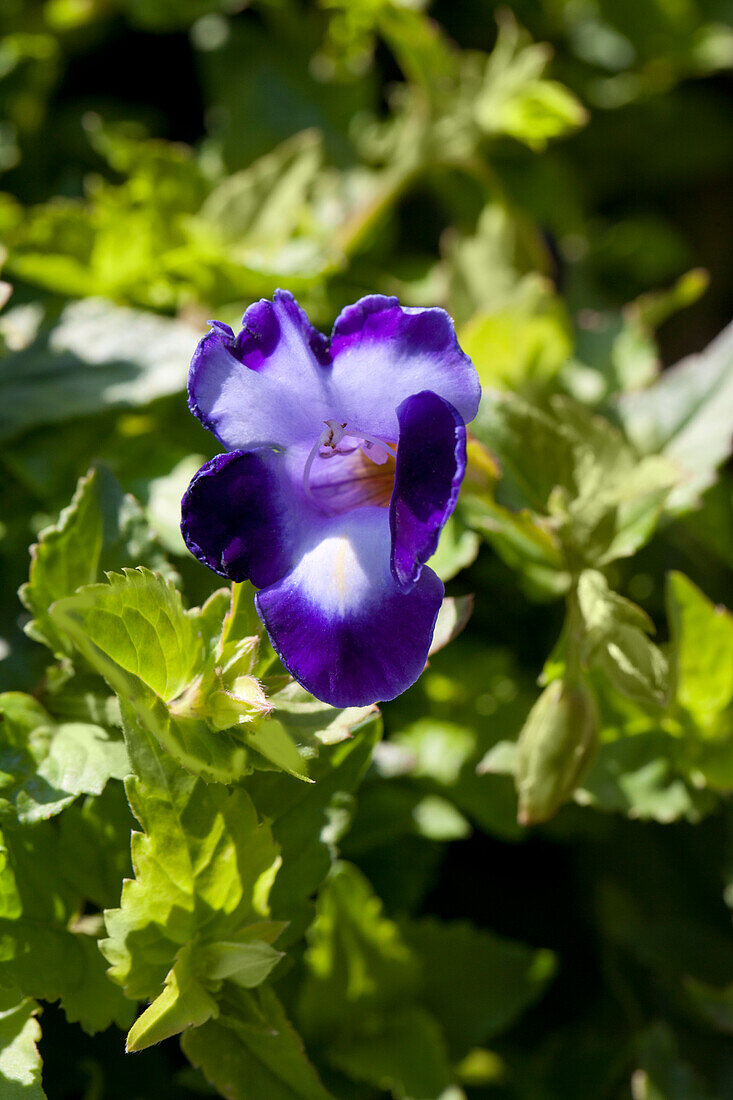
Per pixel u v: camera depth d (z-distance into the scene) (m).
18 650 0.28
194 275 0.31
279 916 0.25
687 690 0.27
